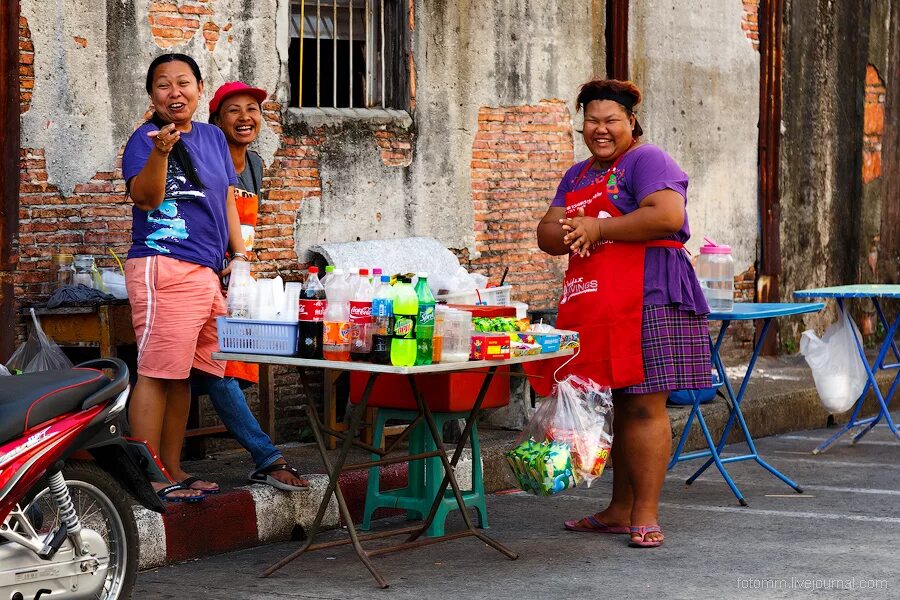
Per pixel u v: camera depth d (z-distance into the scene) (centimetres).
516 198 1178
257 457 768
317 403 1023
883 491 900
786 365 1423
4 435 521
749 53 1425
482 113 1144
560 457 699
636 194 712
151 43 920
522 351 676
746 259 1441
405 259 1041
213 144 743
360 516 809
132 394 758
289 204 1002
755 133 1439
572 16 1220
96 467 566
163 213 711
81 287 845
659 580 651
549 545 734
